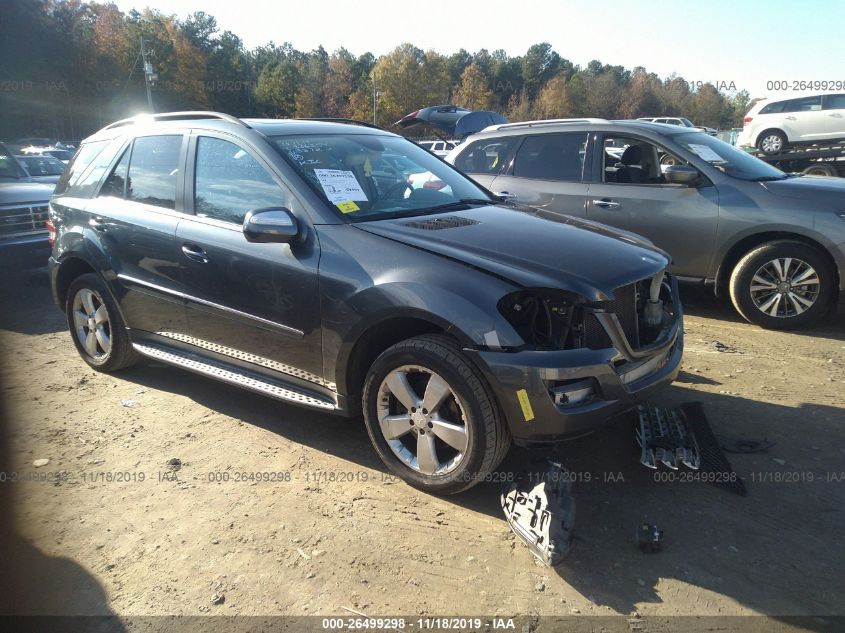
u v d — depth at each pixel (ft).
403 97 209.97
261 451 11.68
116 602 8.05
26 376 15.35
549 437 9.09
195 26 223.30
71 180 15.67
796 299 17.75
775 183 18.02
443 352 9.34
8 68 161.17
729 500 9.98
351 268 10.23
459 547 8.98
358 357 10.52
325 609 7.89
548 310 9.34
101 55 173.37
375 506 9.95
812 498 10.01
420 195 12.73
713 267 18.75
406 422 10.04
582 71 319.06
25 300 23.16
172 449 11.78
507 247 10.16
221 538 9.25
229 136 12.36
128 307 13.93
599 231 11.76
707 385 14.29
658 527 9.28
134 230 13.32
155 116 14.35
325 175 11.63
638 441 10.94
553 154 21.48
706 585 8.20
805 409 13.02
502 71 306.96
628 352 9.64
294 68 233.14
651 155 19.79
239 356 12.11
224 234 11.82
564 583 8.27
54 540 9.25
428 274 9.59
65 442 12.06
